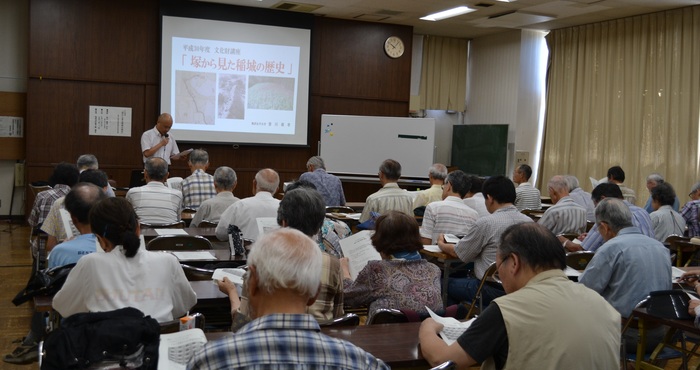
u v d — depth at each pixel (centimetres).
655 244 310
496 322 184
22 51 900
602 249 311
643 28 899
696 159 838
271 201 425
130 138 925
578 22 973
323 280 246
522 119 1077
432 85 1167
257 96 973
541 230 196
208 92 948
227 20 947
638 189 906
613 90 950
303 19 983
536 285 189
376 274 266
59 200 395
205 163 595
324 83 1020
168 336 191
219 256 362
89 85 900
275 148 1002
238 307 240
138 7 916
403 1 868
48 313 302
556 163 1047
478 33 1122
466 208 471
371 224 495
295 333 124
